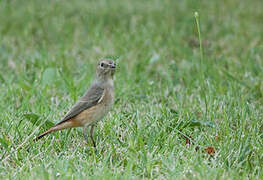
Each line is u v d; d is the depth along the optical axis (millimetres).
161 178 8352
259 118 11102
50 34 18469
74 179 8273
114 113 11492
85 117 9750
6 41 17703
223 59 15797
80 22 19906
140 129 10320
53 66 14930
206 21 20078
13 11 20656
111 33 18766
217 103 11820
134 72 14820
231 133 10344
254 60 15555
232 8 21781
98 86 9930
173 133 10117
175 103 12492
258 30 18984
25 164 8898
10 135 10258
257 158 8984
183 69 15156
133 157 8922
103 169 8609
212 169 8516
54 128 9703
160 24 19641
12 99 12688
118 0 22672
